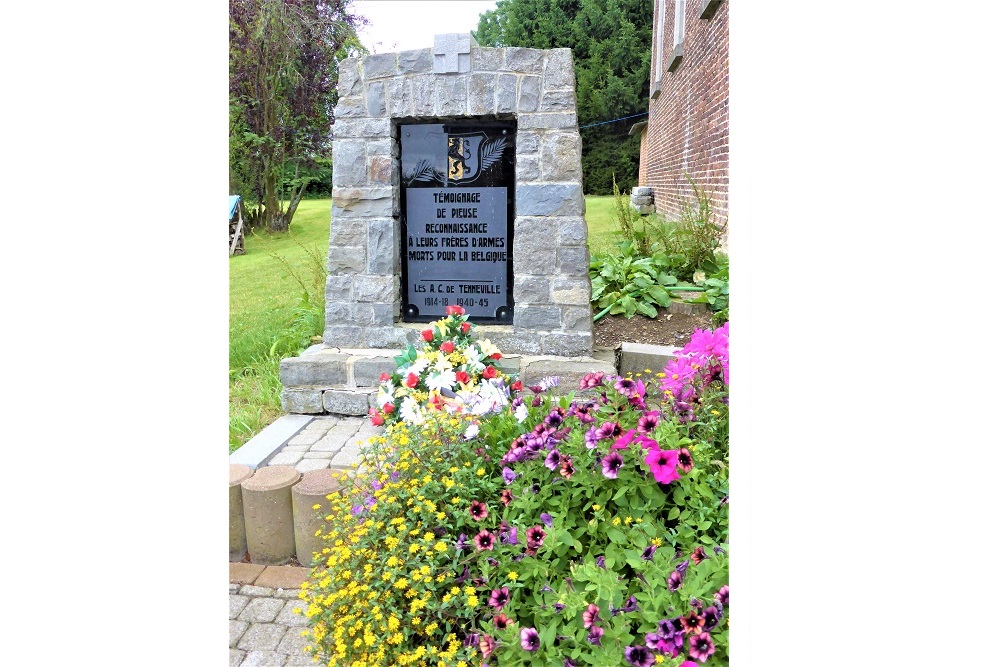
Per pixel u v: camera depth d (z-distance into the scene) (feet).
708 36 25.38
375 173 14.82
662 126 41.73
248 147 40.14
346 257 15.17
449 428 8.37
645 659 5.66
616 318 17.13
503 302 15.16
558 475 7.32
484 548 6.71
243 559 9.85
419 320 15.51
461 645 6.67
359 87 14.65
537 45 60.29
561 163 14.10
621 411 7.75
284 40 39.06
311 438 13.15
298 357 14.70
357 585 6.85
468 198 14.93
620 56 58.54
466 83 14.16
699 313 17.08
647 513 6.88
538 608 6.27
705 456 7.08
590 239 25.09
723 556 6.03
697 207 26.81
